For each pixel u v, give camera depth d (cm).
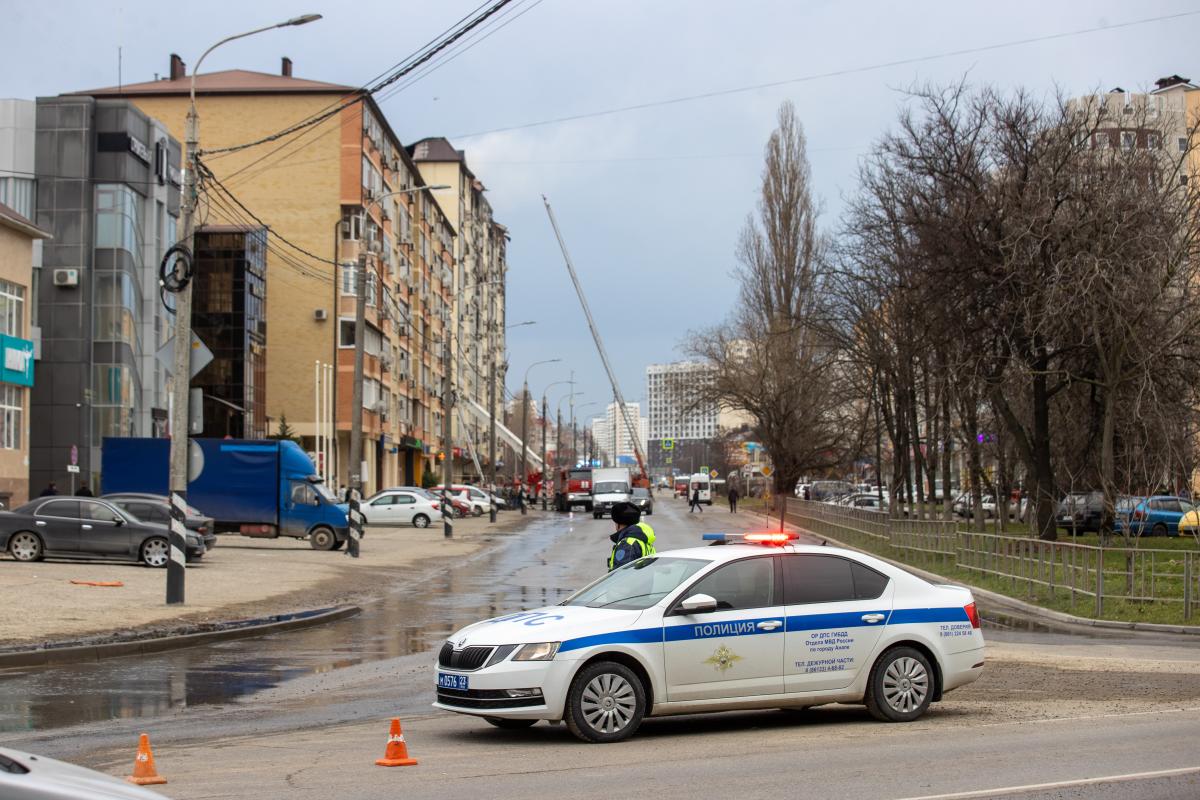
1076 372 3550
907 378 5012
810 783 794
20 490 4169
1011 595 2534
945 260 3434
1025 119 3419
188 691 1290
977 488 4359
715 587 1011
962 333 3459
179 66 6831
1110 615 2070
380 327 7069
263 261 6294
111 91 6469
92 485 4653
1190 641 1802
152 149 5016
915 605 1070
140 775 795
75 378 4653
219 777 824
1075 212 3178
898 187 4219
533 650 952
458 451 10475
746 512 7694
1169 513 4409
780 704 1010
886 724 1049
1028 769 834
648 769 850
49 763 424
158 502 3095
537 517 7450
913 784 788
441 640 1800
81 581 2355
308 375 6475
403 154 7750
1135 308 3089
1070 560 2227
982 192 3394
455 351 10806
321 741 984
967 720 1070
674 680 979
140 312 4944
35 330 4550
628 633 972
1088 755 887
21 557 2767
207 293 5947
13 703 1192
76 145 4712
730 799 746
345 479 6762
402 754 874
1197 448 3578
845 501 7438
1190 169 3703
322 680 1382
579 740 967
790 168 6800
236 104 6438
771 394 6919
